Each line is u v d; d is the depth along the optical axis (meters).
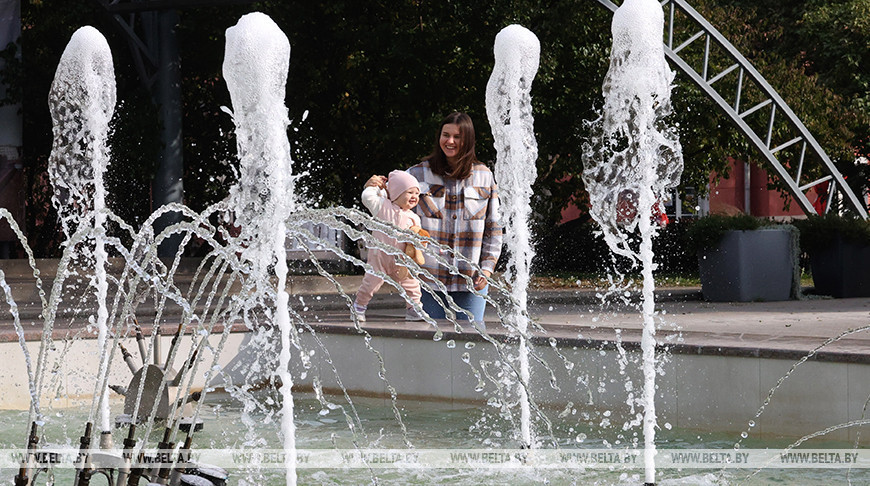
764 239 12.43
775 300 12.54
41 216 19.83
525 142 6.91
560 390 6.64
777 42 22.36
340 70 18.91
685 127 19.73
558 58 18.48
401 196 7.92
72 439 5.94
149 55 18.50
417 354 7.37
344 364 7.82
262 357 8.23
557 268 22.05
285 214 4.82
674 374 6.16
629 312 10.65
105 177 18.45
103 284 6.85
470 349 7.07
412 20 18.56
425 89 18.91
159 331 6.23
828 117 19.91
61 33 18.23
